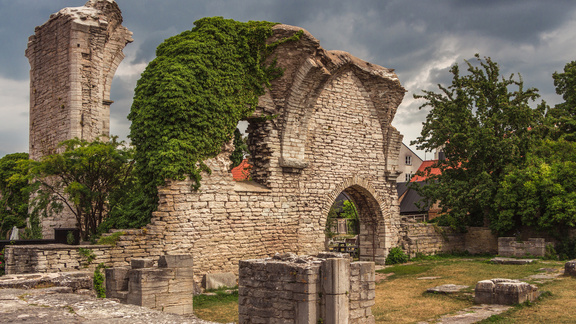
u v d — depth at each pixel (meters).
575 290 17.28
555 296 16.38
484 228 32.91
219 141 22.03
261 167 25.20
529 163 31.39
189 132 20.89
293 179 25.72
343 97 28.69
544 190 29.25
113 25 27.58
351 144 28.94
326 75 26.03
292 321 11.49
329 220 46.09
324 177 27.28
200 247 21.05
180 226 20.42
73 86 24.75
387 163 30.94
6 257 17.64
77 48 25.00
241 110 23.27
